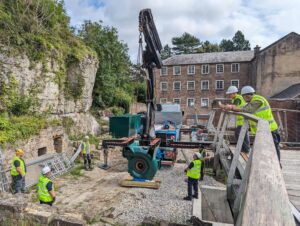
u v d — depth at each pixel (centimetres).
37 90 1378
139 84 3531
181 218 720
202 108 3816
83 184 1073
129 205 824
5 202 538
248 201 127
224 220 525
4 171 877
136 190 970
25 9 1370
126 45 3077
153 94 998
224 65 3697
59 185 1038
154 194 931
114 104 2802
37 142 1180
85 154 1294
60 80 1602
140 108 3325
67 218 507
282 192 131
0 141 941
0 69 1138
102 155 1552
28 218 512
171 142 1059
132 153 998
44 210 538
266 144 194
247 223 113
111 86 2617
